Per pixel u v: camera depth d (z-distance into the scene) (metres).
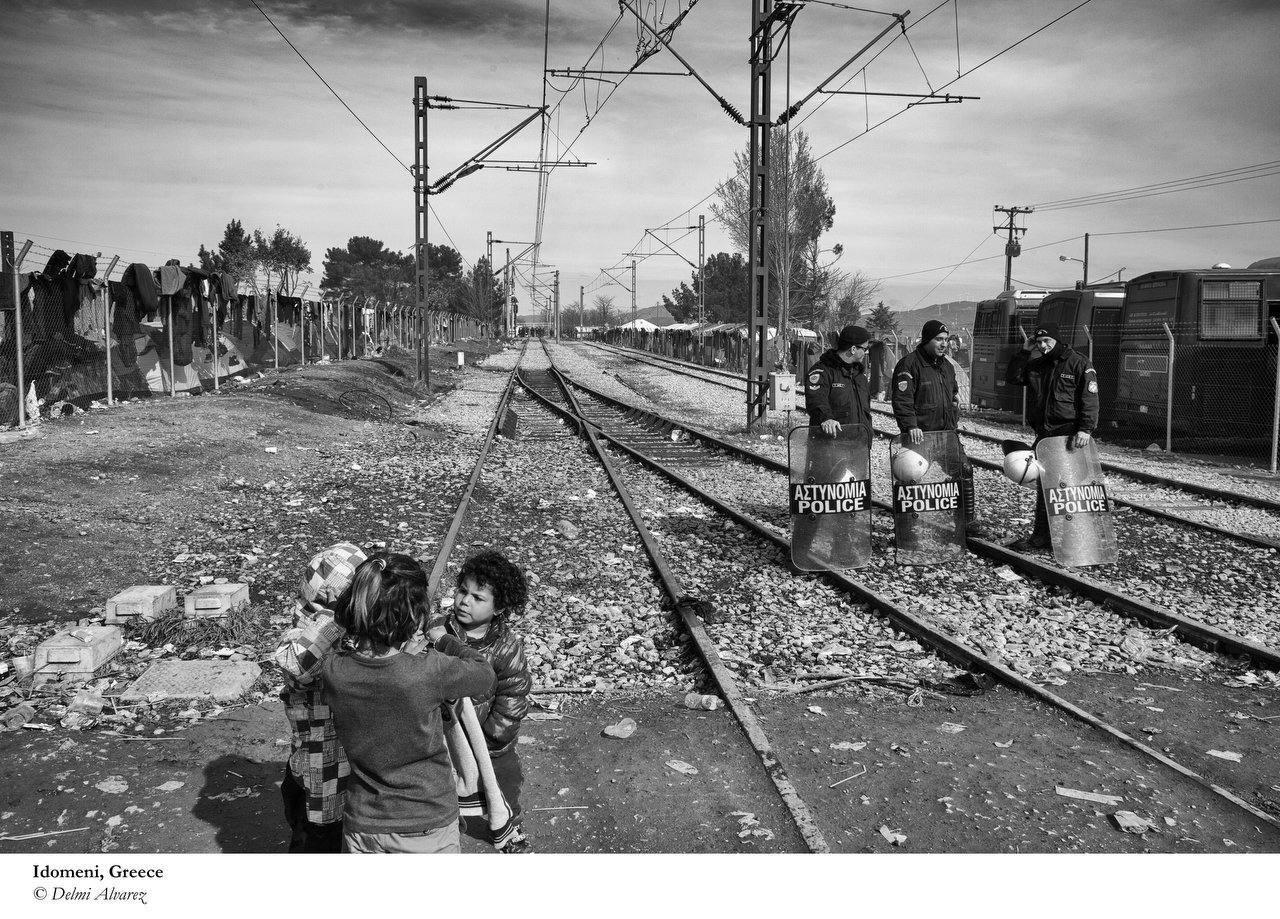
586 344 107.94
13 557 7.86
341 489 12.45
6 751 4.81
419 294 31.95
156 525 9.60
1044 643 6.78
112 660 6.09
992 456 16.75
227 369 23.48
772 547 9.59
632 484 13.75
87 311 16.28
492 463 15.50
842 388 8.65
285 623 6.88
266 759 4.80
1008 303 25.45
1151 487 13.77
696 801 4.41
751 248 19.84
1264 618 7.28
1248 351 17.89
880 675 6.18
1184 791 4.53
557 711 5.59
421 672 2.77
